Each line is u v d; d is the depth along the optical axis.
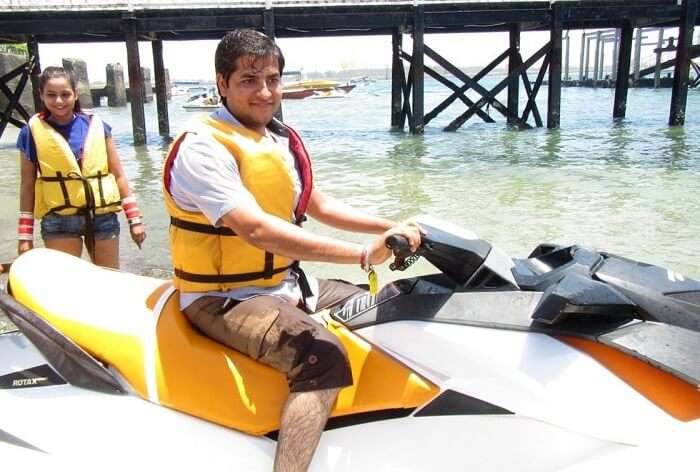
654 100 38.41
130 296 2.65
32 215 4.48
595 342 2.05
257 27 17.94
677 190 9.22
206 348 2.34
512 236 6.80
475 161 13.02
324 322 2.45
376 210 8.31
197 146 2.22
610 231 6.93
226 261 2.31
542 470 2.01
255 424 2.22
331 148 16.25
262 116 2.34
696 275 5.45
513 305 2.18
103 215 4.54
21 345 2.64
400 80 22.17
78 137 4.44
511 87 21.73
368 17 18.61
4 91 19.33
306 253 2.17
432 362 2.16
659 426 1.91
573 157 13.30
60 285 2.75
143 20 17.62
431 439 2.12
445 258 2.27
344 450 2.17
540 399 2.02
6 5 17.22
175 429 2.27
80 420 2.33
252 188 2.28
